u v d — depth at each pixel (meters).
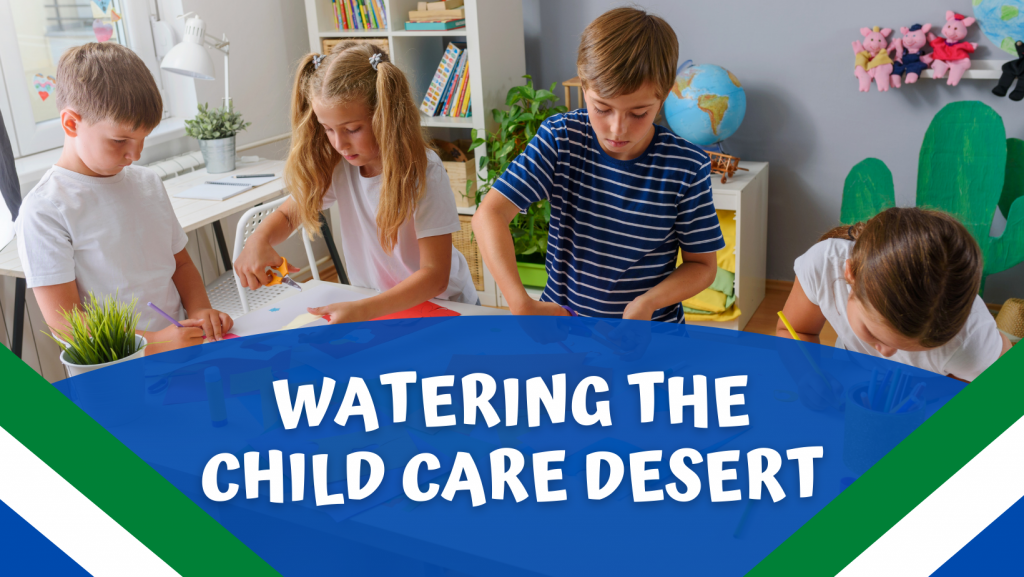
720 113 2.74
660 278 1.36
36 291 1.39
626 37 1.07
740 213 2.70
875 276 0.93
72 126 1.34
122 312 1.07
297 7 3.40
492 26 2.95
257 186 2.62
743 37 2.98
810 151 3.01
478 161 3.08
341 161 1.55
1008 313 2.57
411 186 1.40
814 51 2.89
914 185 2.88
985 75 2.61
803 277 1.26
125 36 2.81
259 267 1.49
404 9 3.10
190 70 2.56
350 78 1.33
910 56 2.71
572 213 1.35
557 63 3.28
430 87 3.11
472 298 1.75
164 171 2.76
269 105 3.31
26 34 2.46
